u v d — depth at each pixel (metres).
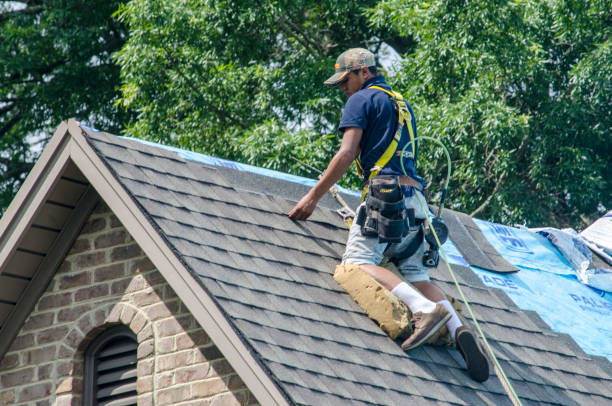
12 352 29.33
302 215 28.52
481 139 64.75
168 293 26.95
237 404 24.47
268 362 21.91
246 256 25.55
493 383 26.17
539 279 36.53
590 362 30.17
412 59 67.75
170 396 25.67
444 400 24.30
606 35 69.19
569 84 69.81
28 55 88.69
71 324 28.45
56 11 85.31
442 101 65.69
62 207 28.19
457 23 64.62
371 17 69.56
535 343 29.58
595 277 37.47
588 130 67.50
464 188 71.25
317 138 68.69
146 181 26.22
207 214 26.48
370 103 26.23
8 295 29.20
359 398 22.56
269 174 34.56
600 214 73.31
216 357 25.34
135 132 72.31
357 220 26.20
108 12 88.19
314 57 72.75
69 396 27.91
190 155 33.16
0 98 90.69
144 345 26.70
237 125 73.25
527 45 65.25
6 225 27.56
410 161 26.67
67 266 29.05
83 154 26.03
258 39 73.62
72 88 88.31
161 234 24.25
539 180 67.31
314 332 24.05
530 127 68.25
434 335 26.44
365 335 25.20
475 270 34.84
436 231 26.72
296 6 72.56
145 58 69.19
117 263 28.22
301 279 25.98
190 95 70.75
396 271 26.61
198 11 70.50
